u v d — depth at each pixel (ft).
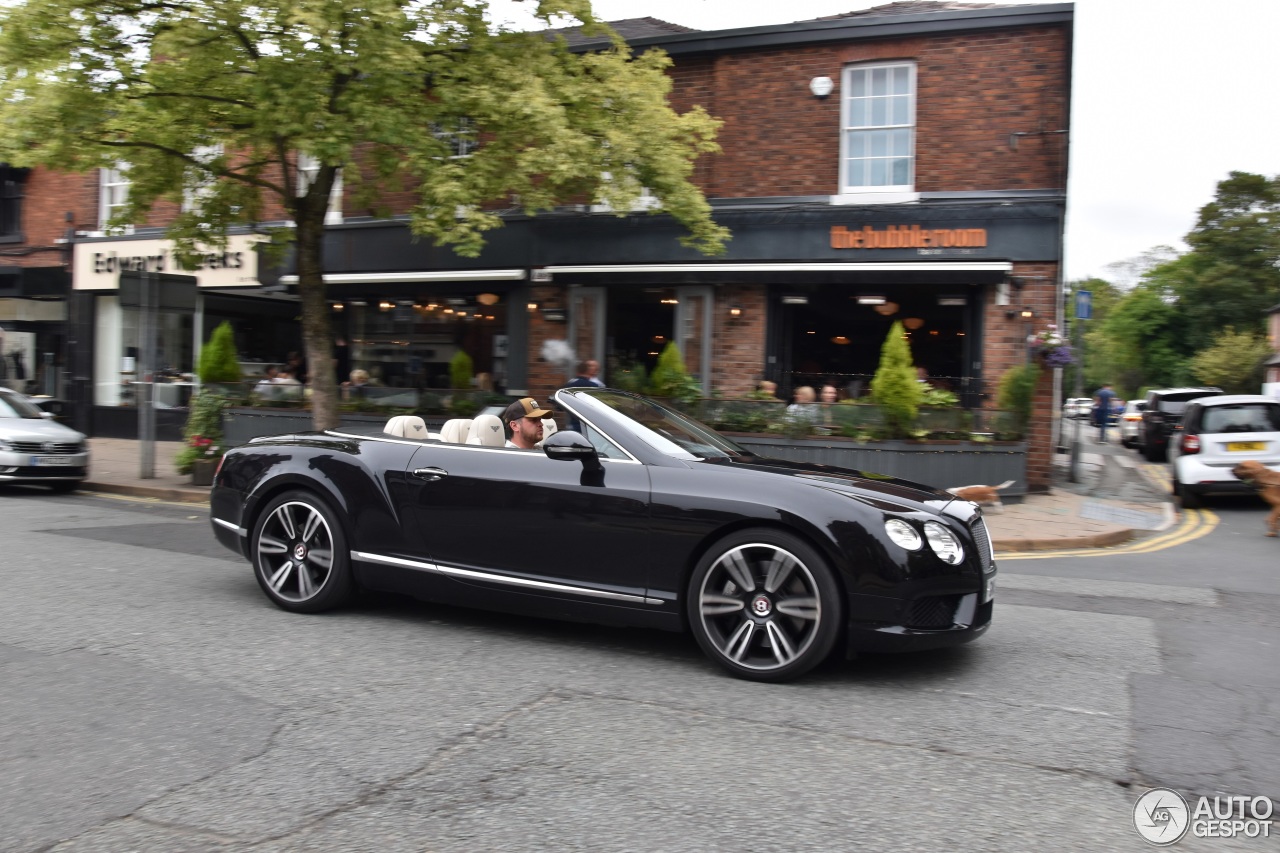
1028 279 44.14
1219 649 18.44
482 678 15.29
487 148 39.45
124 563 24.71
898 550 14.64
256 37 36.19
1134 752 12.64
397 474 18.16
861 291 47.70
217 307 66.28
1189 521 40.75
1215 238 160.25
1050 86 44.55
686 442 17.62
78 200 67.97
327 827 10.06
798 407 42.50
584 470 16.60
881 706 14.30
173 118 39.68
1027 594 24.09
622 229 49.62
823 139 47.67
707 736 12.88
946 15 45.32
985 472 41.47
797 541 14.93
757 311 48.60
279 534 19.66
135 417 66.49
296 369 64.18
